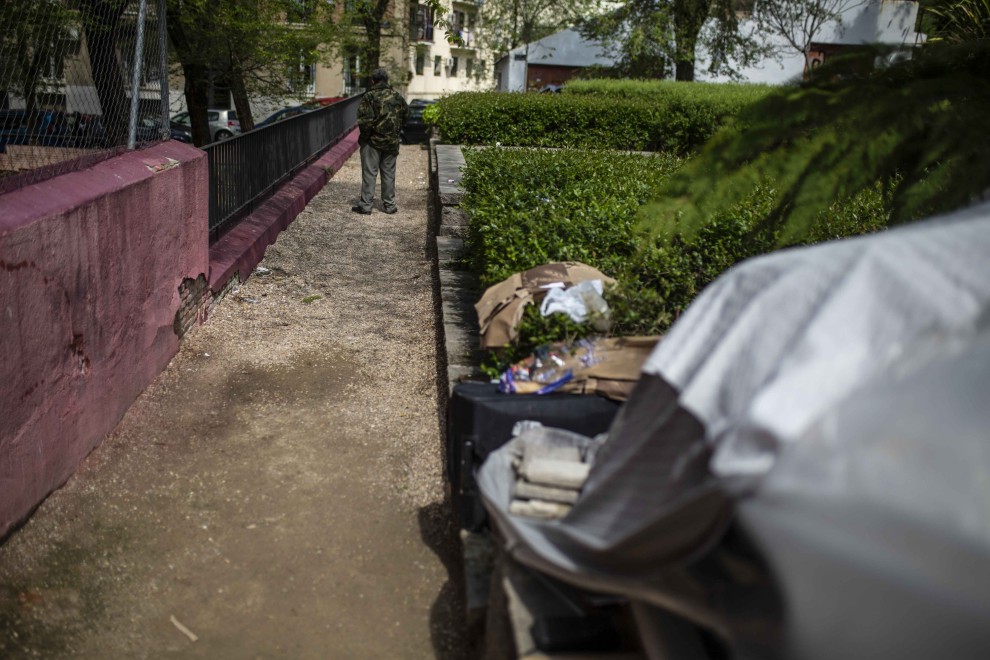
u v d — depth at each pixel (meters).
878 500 1.49
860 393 1.60
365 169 11.02
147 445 4.54
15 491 3.52
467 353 4.95
